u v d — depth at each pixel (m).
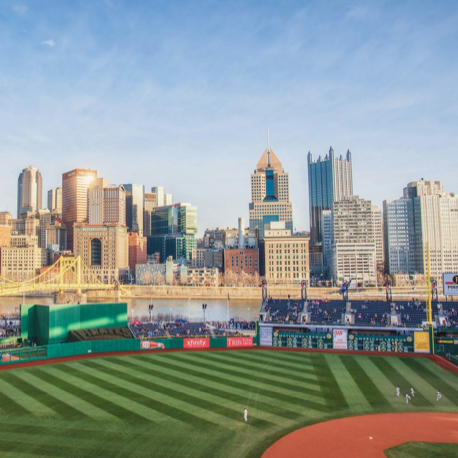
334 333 95.75
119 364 80.38
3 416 52.06
